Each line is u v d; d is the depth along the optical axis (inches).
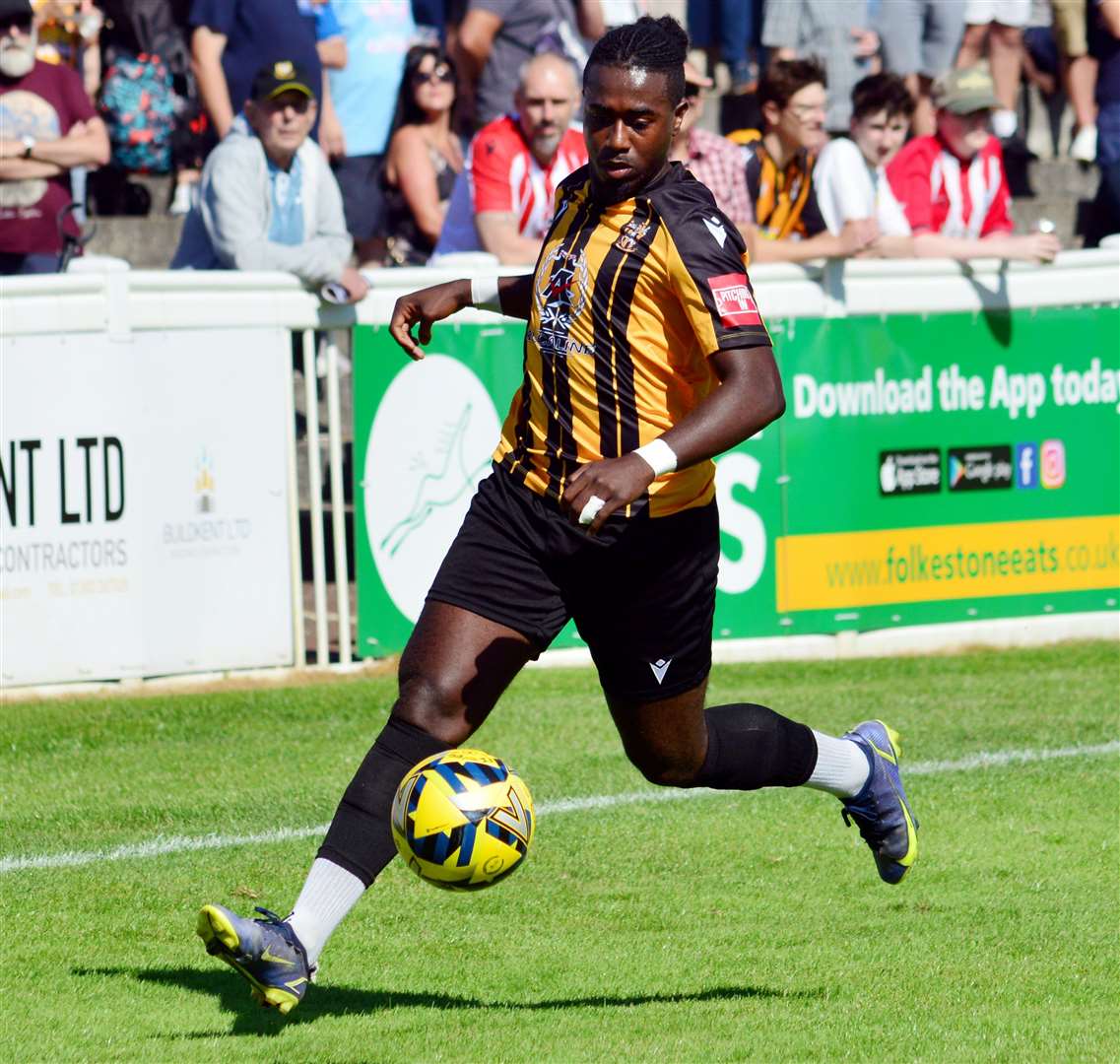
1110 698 1087.6
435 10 1456.7
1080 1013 568.1
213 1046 530.3
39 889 709.9
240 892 706.8
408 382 1125.1
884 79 1279.5
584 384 529.7
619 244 519.5
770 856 766.5
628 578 538.0
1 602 1033.5
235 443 1087.0
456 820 501.0
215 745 952.3
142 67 1437.0
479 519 549.0
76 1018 557.6
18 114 1232.8
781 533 1194.6
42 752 934.4
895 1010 569.6
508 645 542.9
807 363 1187.9
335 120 1364.4
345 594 1127.6
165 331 1059.3
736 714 583.2
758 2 1581.0
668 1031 546.0
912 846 631.2
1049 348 1255.5
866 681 1139.3
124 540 1058.1
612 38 515.8
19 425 1029.2
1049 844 785.6
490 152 1232.2
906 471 1221.1
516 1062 515.8
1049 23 1713.8
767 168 1250.6
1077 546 1274.6
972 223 1346.0
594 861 757.3
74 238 1229.7
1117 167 1542.8
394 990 595.5
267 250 1103.6
